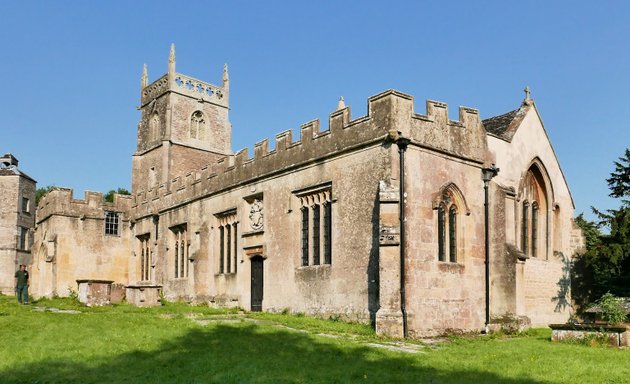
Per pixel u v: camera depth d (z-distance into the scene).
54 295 39.19
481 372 12.24
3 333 16.02
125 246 42.31
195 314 24.23
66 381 10.80
